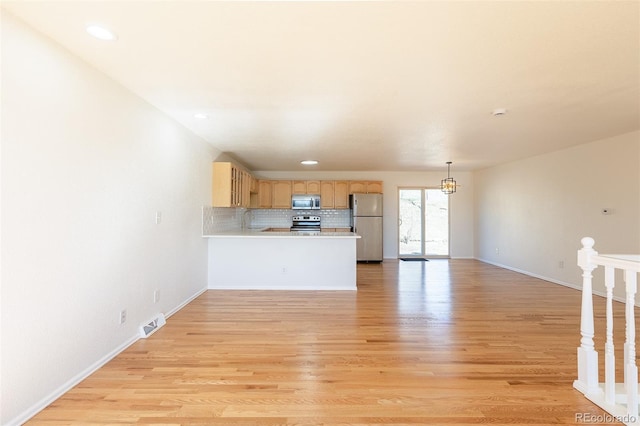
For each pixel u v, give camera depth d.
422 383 2.26
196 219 4.46
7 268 1.73
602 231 4.62
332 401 2.04
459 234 8.37
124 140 2.77
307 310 3.96
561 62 2.27
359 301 4.38
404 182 8.28
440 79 2.56
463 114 3.45
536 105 3.16
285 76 2.51
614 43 2.01
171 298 3.73
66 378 2.14
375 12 1.70
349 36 1.94
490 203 7.52
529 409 1.96
